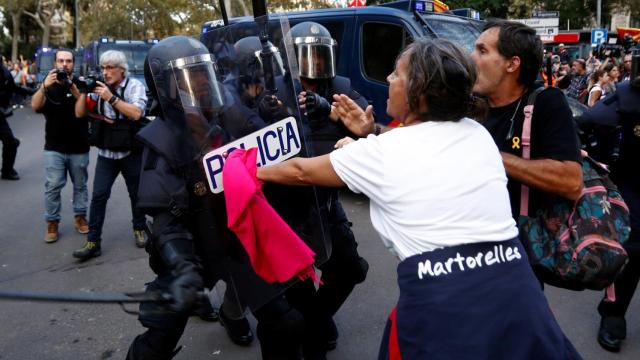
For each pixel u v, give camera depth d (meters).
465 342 1.46
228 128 2.10
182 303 1.56
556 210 2.18
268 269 2.04
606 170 2.23
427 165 1.55
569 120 2.10
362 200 6.45
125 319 3.58
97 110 4.38
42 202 6.55
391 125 6.28
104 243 5.06
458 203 1.53
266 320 2.22
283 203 2.26
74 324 3.52
